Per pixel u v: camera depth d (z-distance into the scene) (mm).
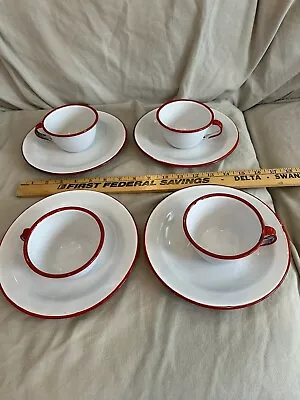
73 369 543
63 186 770
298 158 828
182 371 537
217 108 944
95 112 841
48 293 599
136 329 574
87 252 649
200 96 966
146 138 850
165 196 736
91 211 660
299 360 551
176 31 869
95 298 588
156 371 538
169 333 567
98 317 587
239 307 568
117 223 674
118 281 604
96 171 808
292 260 650
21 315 598
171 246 644
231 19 865
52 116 844
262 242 583
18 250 648
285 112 952
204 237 658
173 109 847
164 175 782
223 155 798
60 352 557
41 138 861
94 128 812
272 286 585
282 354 548
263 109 985
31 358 555
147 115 900
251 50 920
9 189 785
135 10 840
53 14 846
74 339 567
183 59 917
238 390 525
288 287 608
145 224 673
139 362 545
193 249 640
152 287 615
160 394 525
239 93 987
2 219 729
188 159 803
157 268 613
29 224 680
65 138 783
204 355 547
